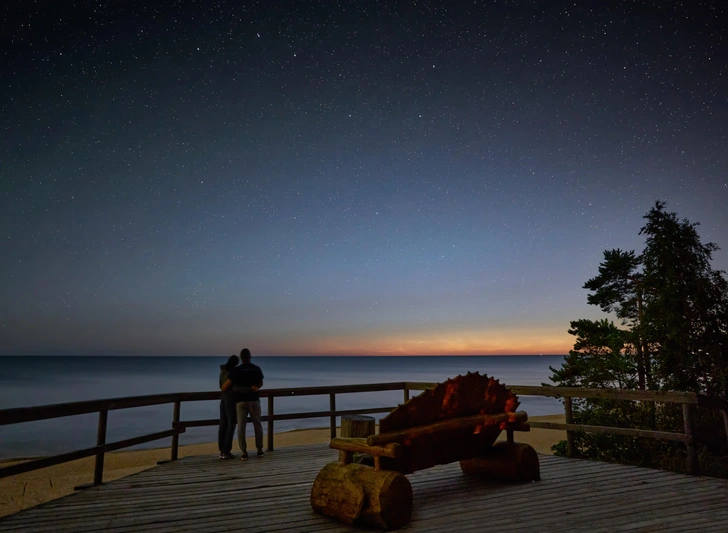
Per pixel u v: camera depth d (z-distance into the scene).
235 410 7.19
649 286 9.73
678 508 4.31
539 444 16.47
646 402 8.72
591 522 3.92
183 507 4.44
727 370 8.16
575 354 10.80
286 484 5.37
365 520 3.86
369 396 52.41
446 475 5.70
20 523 3.93
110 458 15.67
